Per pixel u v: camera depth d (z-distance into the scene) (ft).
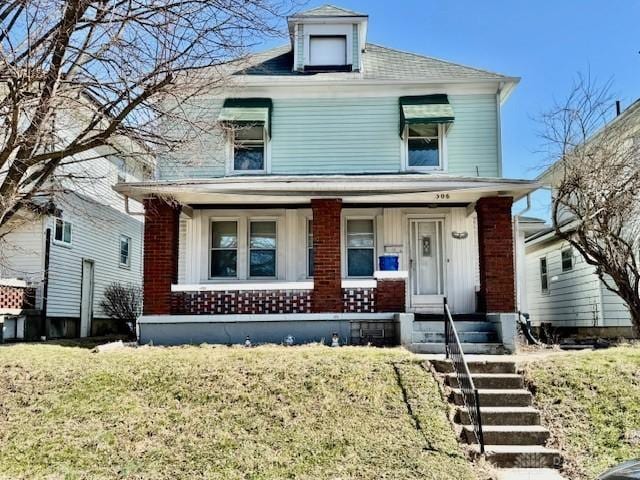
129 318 71.05
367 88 51.24
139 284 83.10
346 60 53.62
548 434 25.95
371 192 45.16
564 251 68.33
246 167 51.24
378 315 42.83
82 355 34.73
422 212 51.16
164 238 44.93
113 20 29.68
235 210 51.21
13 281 52.54
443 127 50.72
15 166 31.35
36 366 31.96
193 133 43.65
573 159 49.78
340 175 48.19
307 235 51.24
